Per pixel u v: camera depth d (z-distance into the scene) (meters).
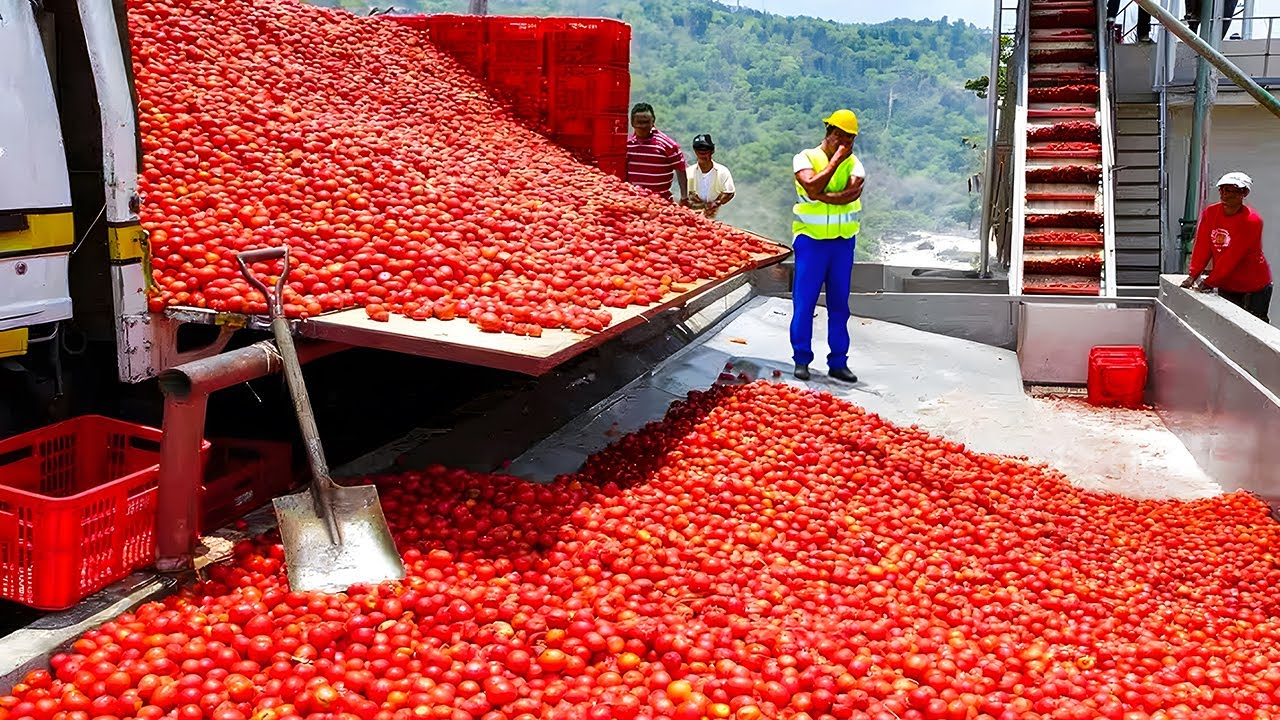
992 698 3.59
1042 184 12.55
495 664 3.60
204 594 4.06
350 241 5.43
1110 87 14.60
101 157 4.66
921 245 65.31
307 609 3.89
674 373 8.73
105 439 4.61
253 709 3.35
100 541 3.92
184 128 6.02
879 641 4.01
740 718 3.34
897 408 8.46
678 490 5.50
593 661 3.78
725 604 4.17
